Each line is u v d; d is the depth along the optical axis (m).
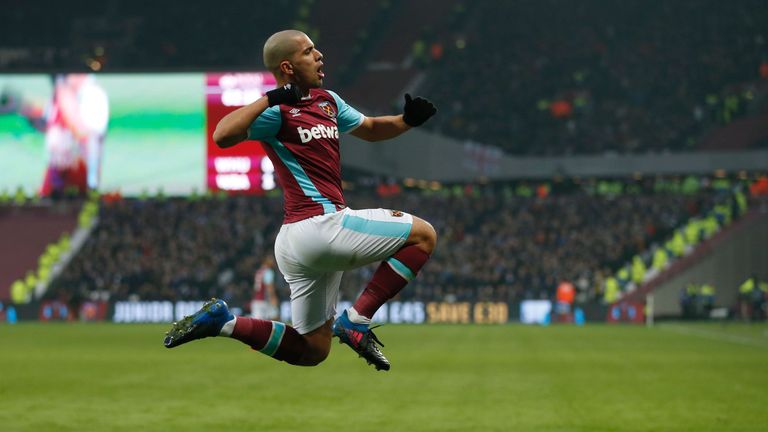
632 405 14.08
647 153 61.53
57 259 54.75
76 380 17.89
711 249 54.09
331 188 7.75
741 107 66.44
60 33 74.38
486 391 15.99
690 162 60.50
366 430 11.48
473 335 36.00
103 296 51.88
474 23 79.12
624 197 60.56
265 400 14.66
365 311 7.67
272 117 7.60
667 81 70.31
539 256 55.06
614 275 54.62
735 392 15.91
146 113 47.88
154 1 74.94
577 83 71.12
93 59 70.25
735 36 72.75
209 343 30.56
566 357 24.23
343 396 15.21
